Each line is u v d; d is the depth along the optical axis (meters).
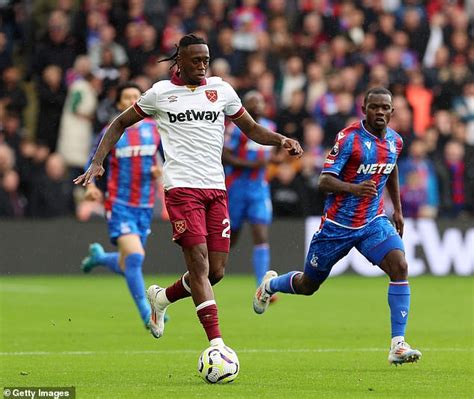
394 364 28.05
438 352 31.73
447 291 56.81
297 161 65.81
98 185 38.91
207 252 26.09
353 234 28.98
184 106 26.30
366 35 75.12
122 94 37.44
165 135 26.53
